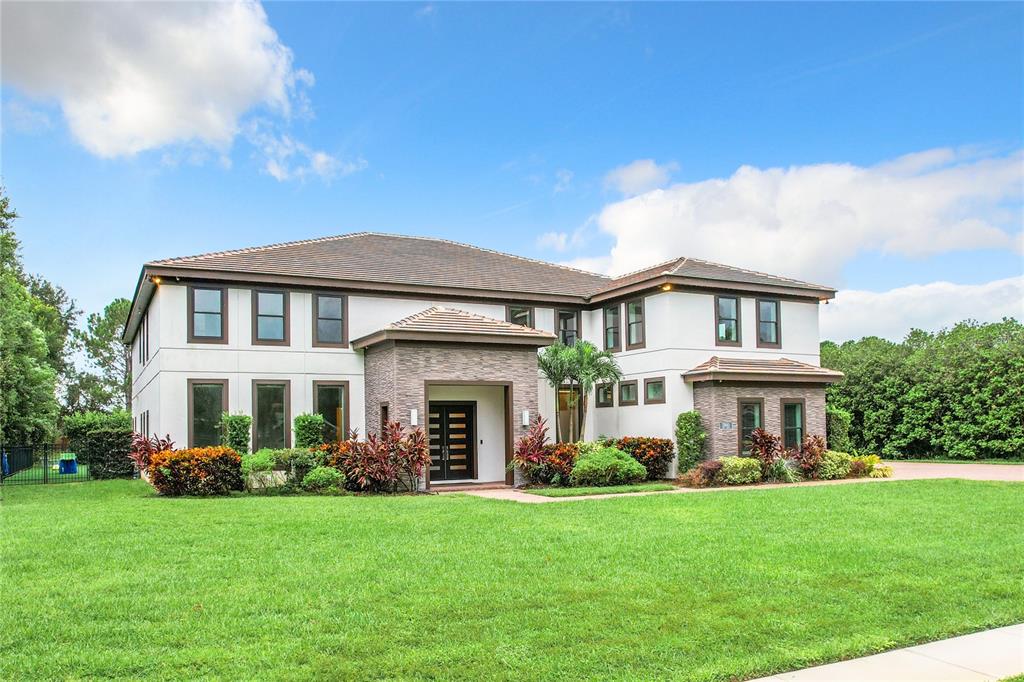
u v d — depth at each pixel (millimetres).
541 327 26250
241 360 21656
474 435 23359
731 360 24344
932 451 32156
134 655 6461
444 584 8852
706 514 14531
